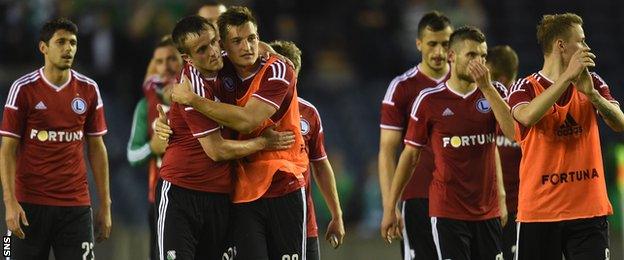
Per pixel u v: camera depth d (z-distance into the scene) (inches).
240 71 1021.8
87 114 1155.9
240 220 1027.9
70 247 1141.7
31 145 1128.8
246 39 996.6
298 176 1033.5
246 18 999.6
